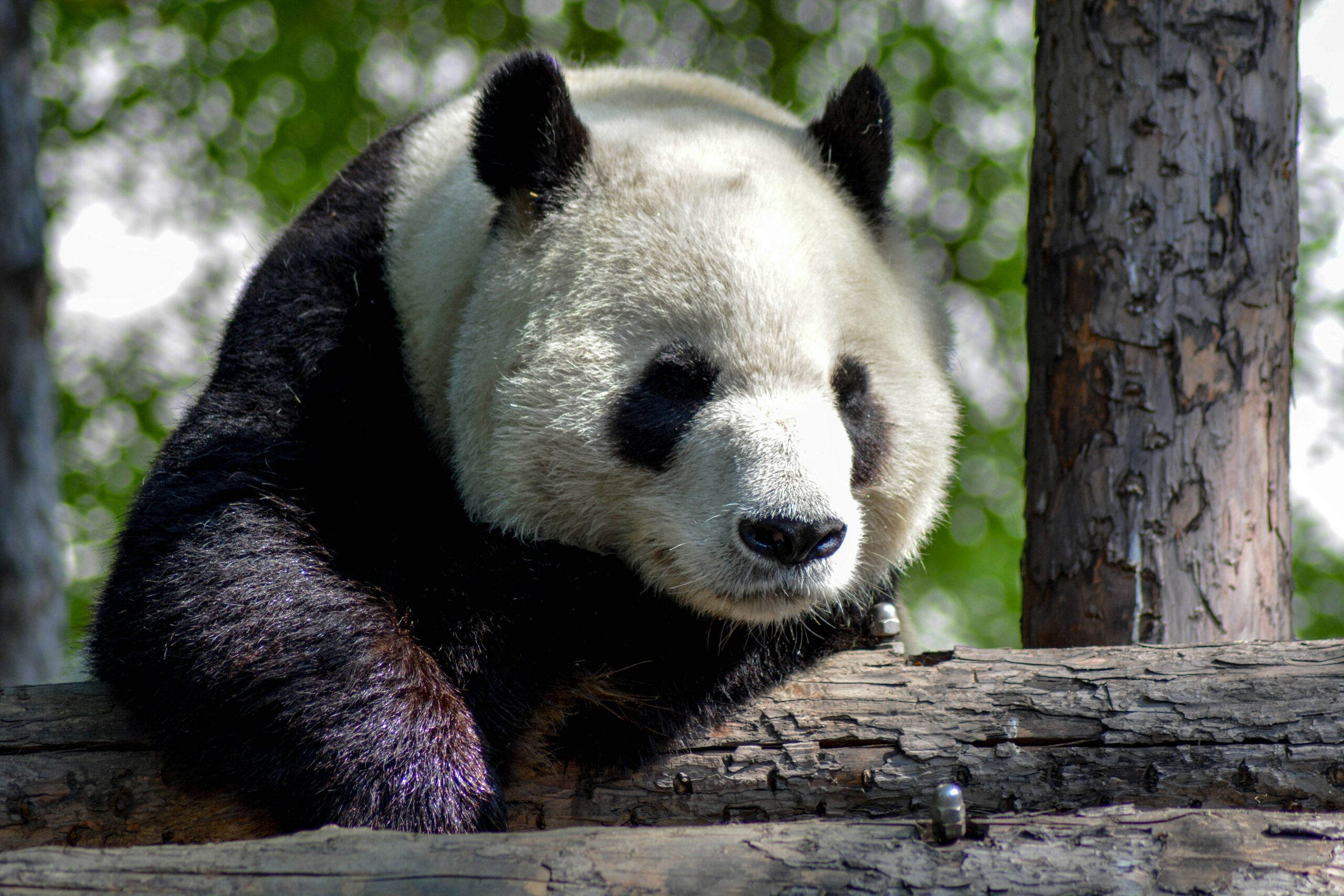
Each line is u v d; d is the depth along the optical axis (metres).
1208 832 5.31
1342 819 5.36
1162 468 8.96
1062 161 9.49
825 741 7.06
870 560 8.66
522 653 7.79
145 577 7.36
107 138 22.41
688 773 7.24
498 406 8.03
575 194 8.13
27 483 17.31
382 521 7.96
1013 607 21.58
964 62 21.97
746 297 7.47
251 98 21.47
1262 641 6.77
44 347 17.66
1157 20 9.10
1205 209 9.00
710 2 22.30
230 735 6.93
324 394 8.26
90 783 7.08
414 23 21.89
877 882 5.19
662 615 7.98
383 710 6.86
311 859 5.24
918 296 9.06
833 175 8.93
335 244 8.87
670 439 7.61
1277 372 9.09
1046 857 5.25
